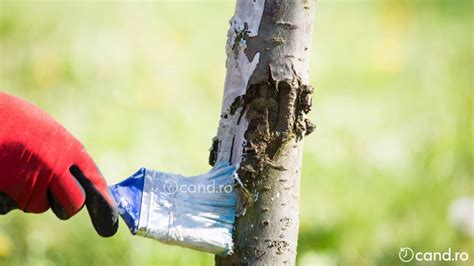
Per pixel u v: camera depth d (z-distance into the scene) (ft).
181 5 33.09
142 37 30.83
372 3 36.14
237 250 11.41
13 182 10.27
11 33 29.96
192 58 30.42
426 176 24.00
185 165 23.70
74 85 27.73
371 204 22.53
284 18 11.25
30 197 10.36
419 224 22.08
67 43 29.76
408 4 36.24
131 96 27.27
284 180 11.39
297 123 11.34
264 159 11.30
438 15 35.83
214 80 29.35
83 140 23.90
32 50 29.37
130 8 32.12
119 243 19.22
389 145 25.72
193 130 25.49
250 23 11.37
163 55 30.17
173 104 27.35
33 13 30.96
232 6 33.71
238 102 11.47
